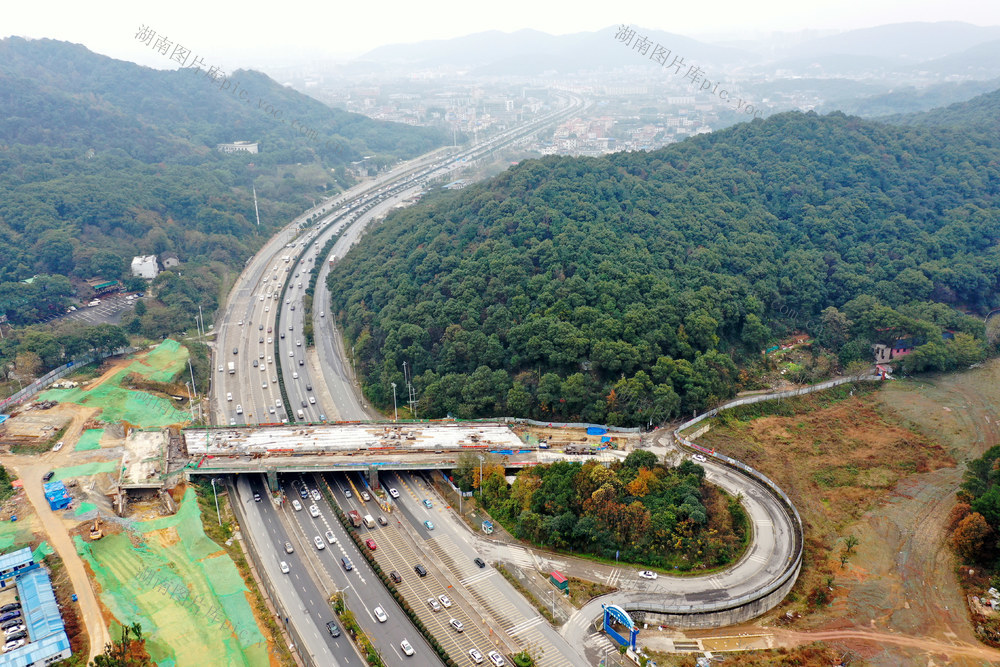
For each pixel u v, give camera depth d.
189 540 177.00
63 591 155.00
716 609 153.75
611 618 151.75
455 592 164.25
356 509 195.12
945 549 178.50
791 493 199.00
